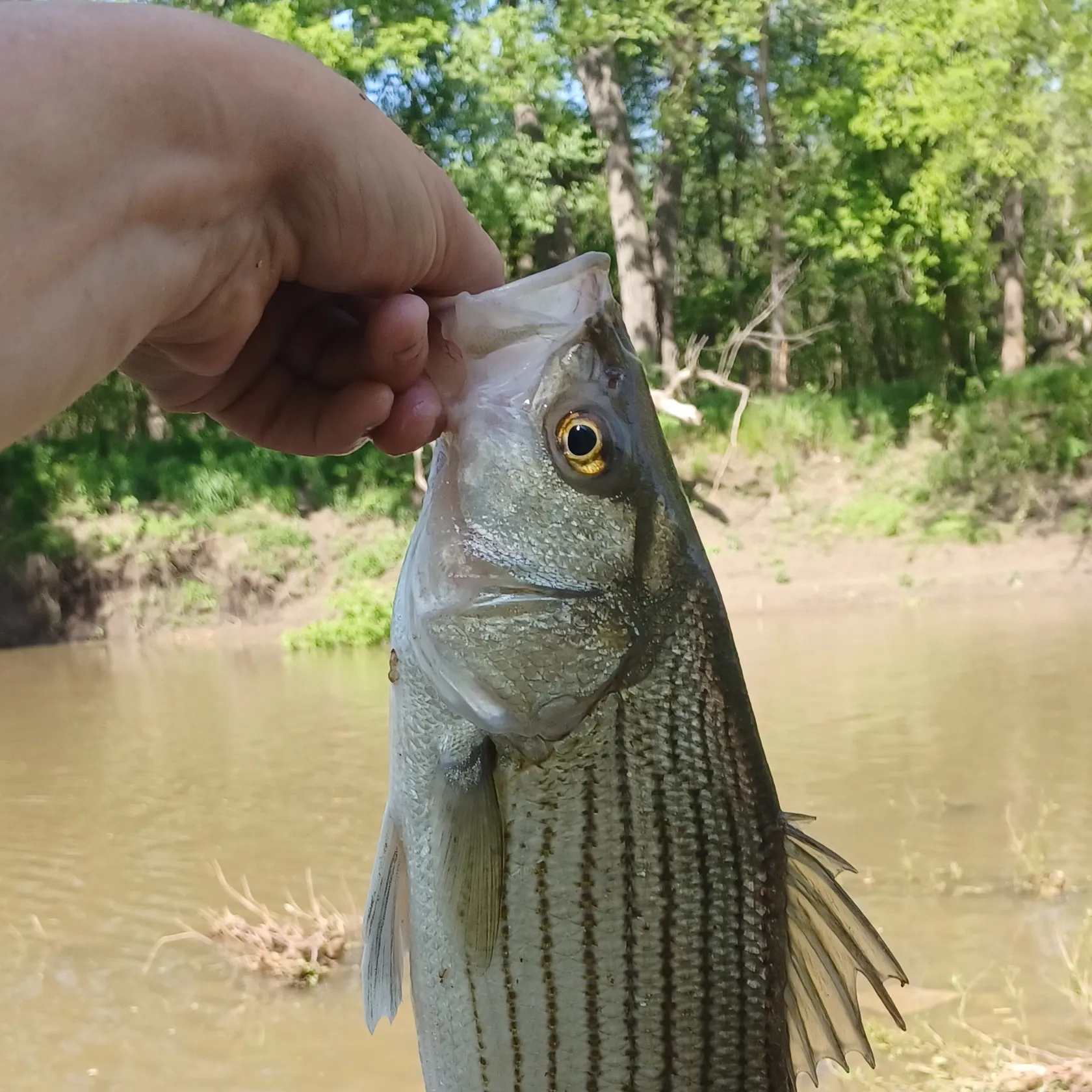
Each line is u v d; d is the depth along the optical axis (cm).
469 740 30
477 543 30
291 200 26
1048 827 116
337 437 32
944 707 171
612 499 31
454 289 32
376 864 32
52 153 20
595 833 30
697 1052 30
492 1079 30
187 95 23
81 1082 77
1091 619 237
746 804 31
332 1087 75
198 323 26
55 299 20
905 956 86
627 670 30
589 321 31
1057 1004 76
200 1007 87
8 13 21
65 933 103
